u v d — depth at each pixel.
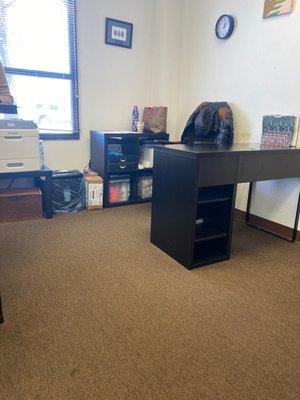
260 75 2.62
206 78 3.18
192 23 3.25
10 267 1.88
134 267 1.94
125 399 1.04
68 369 1.15
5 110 2.25
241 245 2.36
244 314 1.51
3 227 2.53
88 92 3.23
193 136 3.01
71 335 1.32
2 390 1.05
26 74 2.90
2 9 2.68
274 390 1.09
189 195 1.83
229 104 2.95
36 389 1.06
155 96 3.56
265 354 1.26
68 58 3.06
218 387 1.10
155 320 1.45
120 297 1.62
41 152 2.73
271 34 2.49
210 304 1.58
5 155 2.43
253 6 2.60
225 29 2.84
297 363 1.22
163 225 2.14
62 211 2.95
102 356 1.22
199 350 1.27
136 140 3.18
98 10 3.07
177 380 1.12
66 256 2.05
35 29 2.86
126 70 3.38
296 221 2.43
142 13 3.32
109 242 2.30
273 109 2.56
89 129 3.33
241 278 1.85
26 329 1.35
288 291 1.73
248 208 2.84
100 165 3.13
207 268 1.96
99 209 3.09
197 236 1.96
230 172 1.88
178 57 3.46
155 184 2.17
